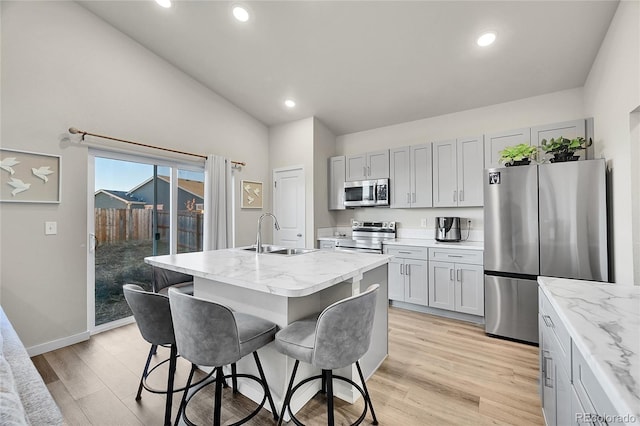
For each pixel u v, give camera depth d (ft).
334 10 8.19
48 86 8.38
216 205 12.50
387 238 13.60
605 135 7.93
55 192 8.52
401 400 6.07
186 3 8.59
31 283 8.12
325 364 4.40
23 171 7.95
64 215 8.71
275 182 15.39
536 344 8.54
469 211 12.10
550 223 8.25
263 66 11.00
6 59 7.68
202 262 6.59
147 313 5.32
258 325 5.29
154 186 11.12
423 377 6.90
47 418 2.60
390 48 9.30
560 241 8.12
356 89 11.69
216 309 4.28
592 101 9.08
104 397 6.19
